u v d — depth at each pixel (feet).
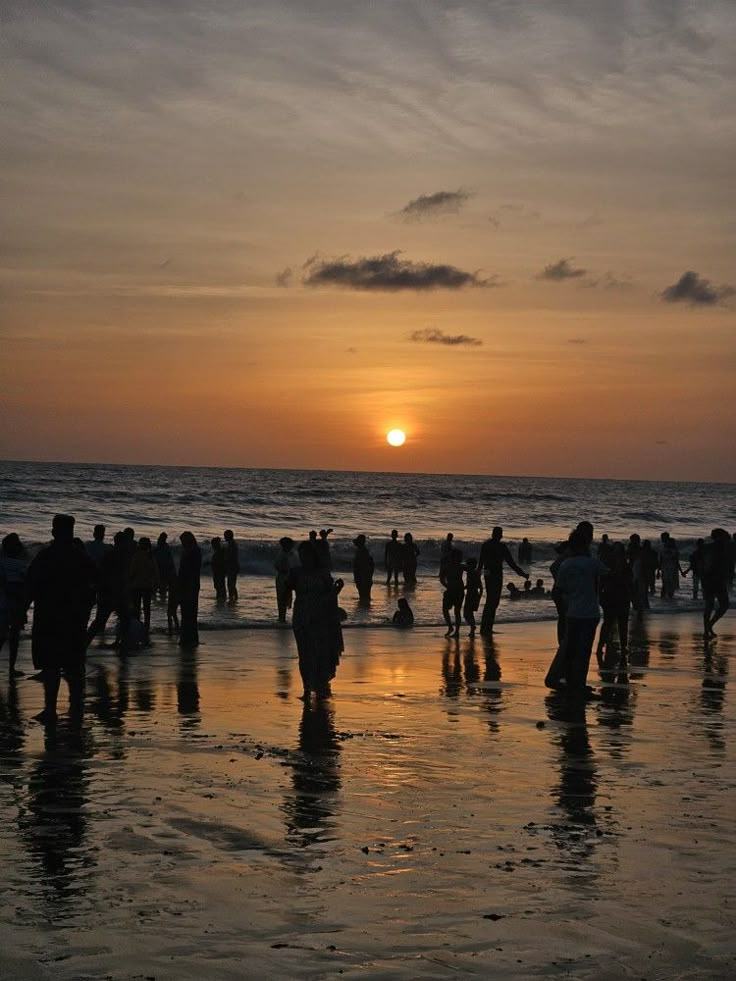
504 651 60.85
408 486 588.09
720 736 35.55
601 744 33.81
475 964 16.25
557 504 406.82
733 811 25.61
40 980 15.47
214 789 27.22
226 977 15.69
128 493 307.78
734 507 442.50
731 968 16.19
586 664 45.27
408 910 18.57
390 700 42.47
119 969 15.90
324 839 22.86
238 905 18.72
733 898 19.31
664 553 104.94
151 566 65.98
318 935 17.37
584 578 45.57
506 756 31.78
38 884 19.71
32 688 44.73
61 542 36.19
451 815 24.95
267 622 74.90
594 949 16.89
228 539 96.17
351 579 129.59
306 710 39.91
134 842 22.48
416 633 71.15
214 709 39.88
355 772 29.35
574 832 23.59
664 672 52.65
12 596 46.47
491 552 69.21
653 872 20.79
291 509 299.79
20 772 28.94
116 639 59.88
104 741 33.42
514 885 19.94
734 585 119.96
